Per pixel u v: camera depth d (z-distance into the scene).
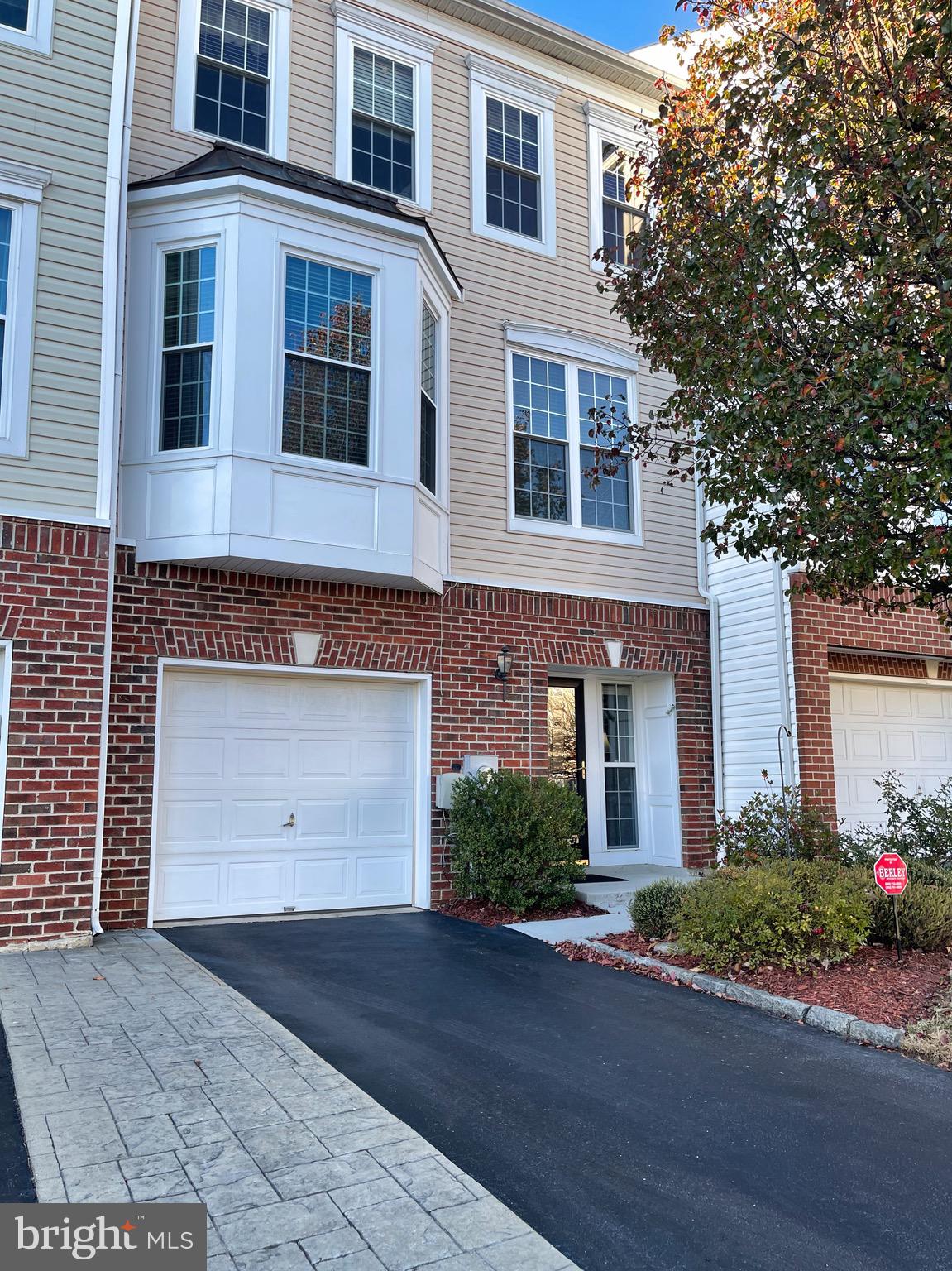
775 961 6.40
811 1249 3.07
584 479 10.88
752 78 8.48
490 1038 5.09
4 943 6.49
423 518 8.83
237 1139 3.65
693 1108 4.21
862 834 9.74
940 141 5.49
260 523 7.74
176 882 7.87
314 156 9.57
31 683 6.74
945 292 5.34
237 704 8.30
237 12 9.38
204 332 7.93
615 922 8.20
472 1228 3.09
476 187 10.55
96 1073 4.28
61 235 7.31
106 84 7.65
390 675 8.95
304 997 5.71
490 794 8.59
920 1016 5.44
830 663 11.36
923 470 5.20
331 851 8.60
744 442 6.38
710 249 6.57
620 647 10.70
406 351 8.66
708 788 11.14
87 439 7.20
